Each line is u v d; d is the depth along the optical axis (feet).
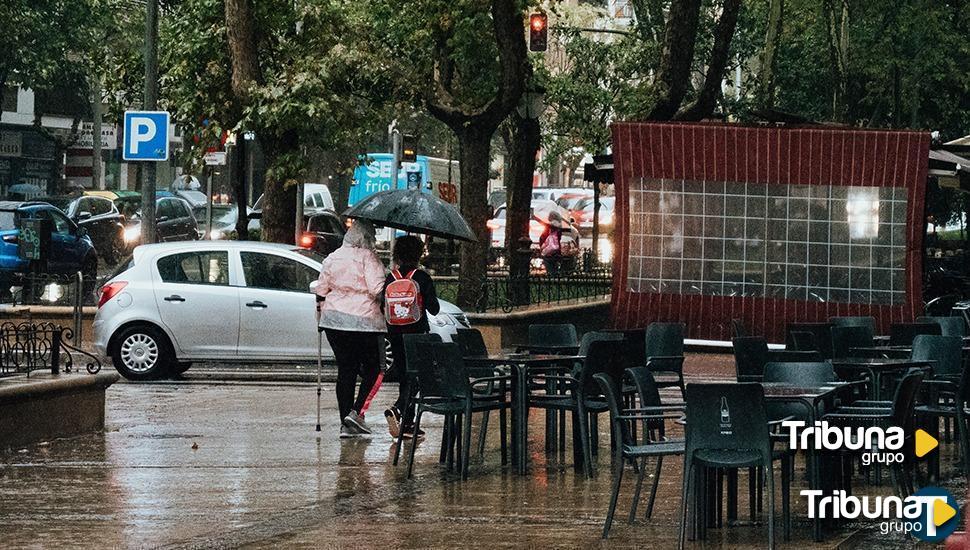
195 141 116.57
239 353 87.92
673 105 116.78
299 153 107.55
